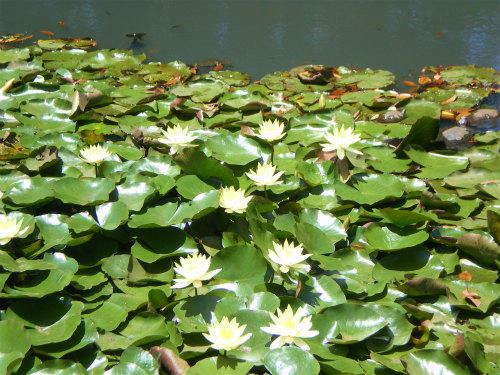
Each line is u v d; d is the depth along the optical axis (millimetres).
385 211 2951
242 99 4578
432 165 3648
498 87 5008
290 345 2176
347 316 2322
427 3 7660
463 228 3029
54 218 2873
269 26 6773
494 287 2623
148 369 2074
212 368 2070
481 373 2164
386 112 4395
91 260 2723
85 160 3207
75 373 2021
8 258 2432
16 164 3631
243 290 2482
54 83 4938
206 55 5855
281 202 3234
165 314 2467
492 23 6750
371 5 7629
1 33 6355
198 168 3225
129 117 4320
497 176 3438
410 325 2340
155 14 7234
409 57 5766
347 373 2049
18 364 2021
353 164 3596
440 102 4715
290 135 4004
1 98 4520
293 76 5281
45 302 2367
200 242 2852
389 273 2738
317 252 2693
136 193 3025
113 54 5598
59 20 6914
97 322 2354
